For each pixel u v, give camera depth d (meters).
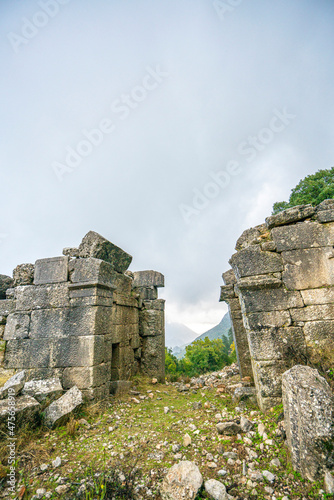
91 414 4.37
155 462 2.90
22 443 3.41
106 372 5.27
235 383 6.15
